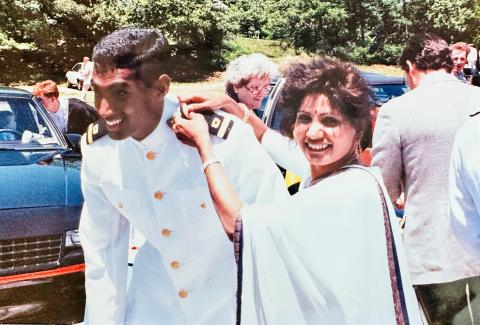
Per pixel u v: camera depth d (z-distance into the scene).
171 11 21.11
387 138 2.80
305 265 1.45
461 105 2.75
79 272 3.57
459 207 2.12
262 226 1.47
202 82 18.03
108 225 2.07
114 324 2.09
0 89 4.77
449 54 2.88
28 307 3.40
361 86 1.51
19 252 3.43
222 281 2.01
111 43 1.68
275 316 1.48
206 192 1.90
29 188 3.62
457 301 2.65
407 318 1.47
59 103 5.68
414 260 2.76
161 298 2.06
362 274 1.43
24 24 22.73
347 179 1.47
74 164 4.12
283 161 2.15
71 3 22.47
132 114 1.76
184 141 1.79
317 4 6.04
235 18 20.48
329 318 1.45
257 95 3.17
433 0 6.30
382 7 6.15
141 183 1.89
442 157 2.71
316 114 1.51
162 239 1.96
